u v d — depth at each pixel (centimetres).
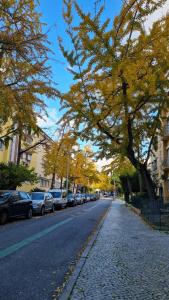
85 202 5303
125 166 2536
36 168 4406
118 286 552
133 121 1828
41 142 2522
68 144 1791
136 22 1327
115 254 834
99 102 1555
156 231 1352
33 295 521
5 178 2212
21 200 1767
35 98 1402
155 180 3881
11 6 1238
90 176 5672
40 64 1355
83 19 1330
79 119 1655
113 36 1350
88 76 1452
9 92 1262
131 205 3312
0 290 544
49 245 998
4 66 1360
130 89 1412
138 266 700
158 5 1280
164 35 1350
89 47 1351
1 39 1267
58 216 2159
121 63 1295
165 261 753
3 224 1530
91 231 1392
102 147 1825
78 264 719
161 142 3891
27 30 1305
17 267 704
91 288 539
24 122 1430
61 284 585
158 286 553
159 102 1662
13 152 3306
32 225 1541
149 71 1370
